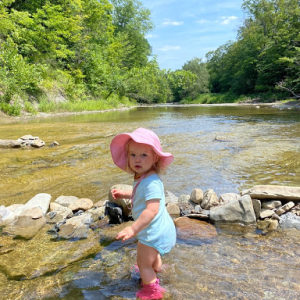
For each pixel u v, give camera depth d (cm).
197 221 301
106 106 2522
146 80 3194
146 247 203
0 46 1892
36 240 267
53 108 1936
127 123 1246
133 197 227
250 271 209
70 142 770
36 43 2270
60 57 2616
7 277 208
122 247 250
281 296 181
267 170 482
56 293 189
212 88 6006
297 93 3050
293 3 3753
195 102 5128
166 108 2852
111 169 511
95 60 2795
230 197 338
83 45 2784
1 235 278
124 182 443
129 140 226
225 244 252
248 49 4272
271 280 198
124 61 4059
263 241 257
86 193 399
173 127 1077
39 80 1903
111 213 307
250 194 318
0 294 188
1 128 1086
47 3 2408
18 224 300
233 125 1112
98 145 716
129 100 3888
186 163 534
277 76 3572
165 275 206
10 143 698
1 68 1716
